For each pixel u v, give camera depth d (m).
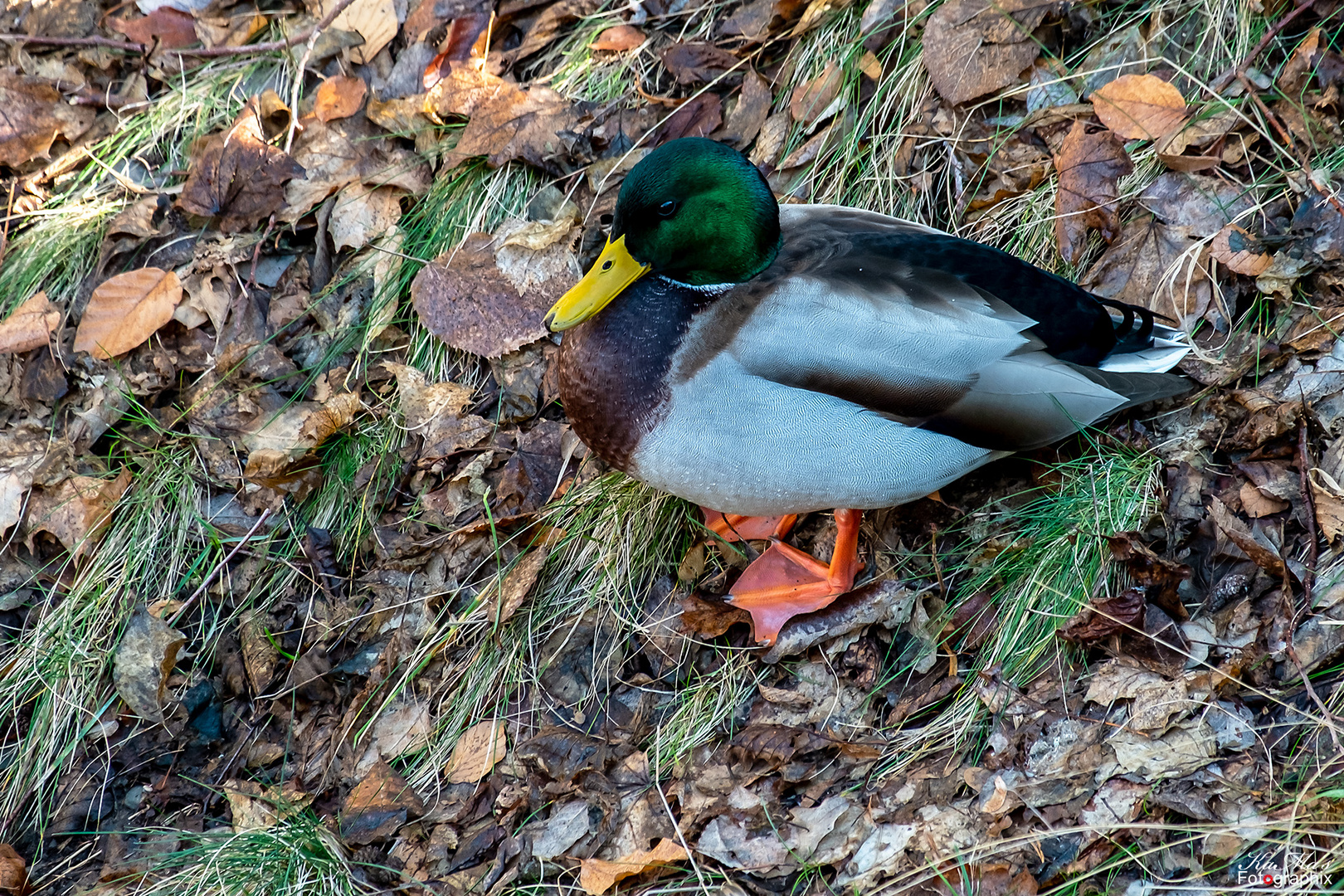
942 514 7.09
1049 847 5.55
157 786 7.18
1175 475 6.53
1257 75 7.64
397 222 8.49
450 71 8.96
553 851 6.23
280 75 9.20
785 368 6.09
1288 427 6.38
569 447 7.69
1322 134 7.28
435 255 8.35
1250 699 5.71
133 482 7.94
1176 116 7.55
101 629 7.60
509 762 6.75
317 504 7.87
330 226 8.54
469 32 9.09
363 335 8.22
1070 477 6.81
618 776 6.49
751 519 7.38
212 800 7.12
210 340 8.40
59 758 7.29
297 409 8.02
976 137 8.07
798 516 7.48
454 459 7.79
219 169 8.70
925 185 8.00
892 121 8.24
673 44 8.87
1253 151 7.44
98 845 7.03
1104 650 6.14
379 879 6.39
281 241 8.62
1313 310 6.77
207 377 8.16
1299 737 5.50
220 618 7.66
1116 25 8.12
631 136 8.60
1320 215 6.96
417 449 7.80
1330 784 5.24
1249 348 6.88
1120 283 7.40
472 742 6.84
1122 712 5.88
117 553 7.78
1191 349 6.92
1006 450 6.41
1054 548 6.51
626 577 7.19
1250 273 6.98
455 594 7.34
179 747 7.30
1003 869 5.51
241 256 8.49
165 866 6.64
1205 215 7.32
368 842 6.52
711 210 6.22
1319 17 7.62
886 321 6.07
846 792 6.09
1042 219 7.68
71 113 9.19
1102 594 6.27
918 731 6.27
